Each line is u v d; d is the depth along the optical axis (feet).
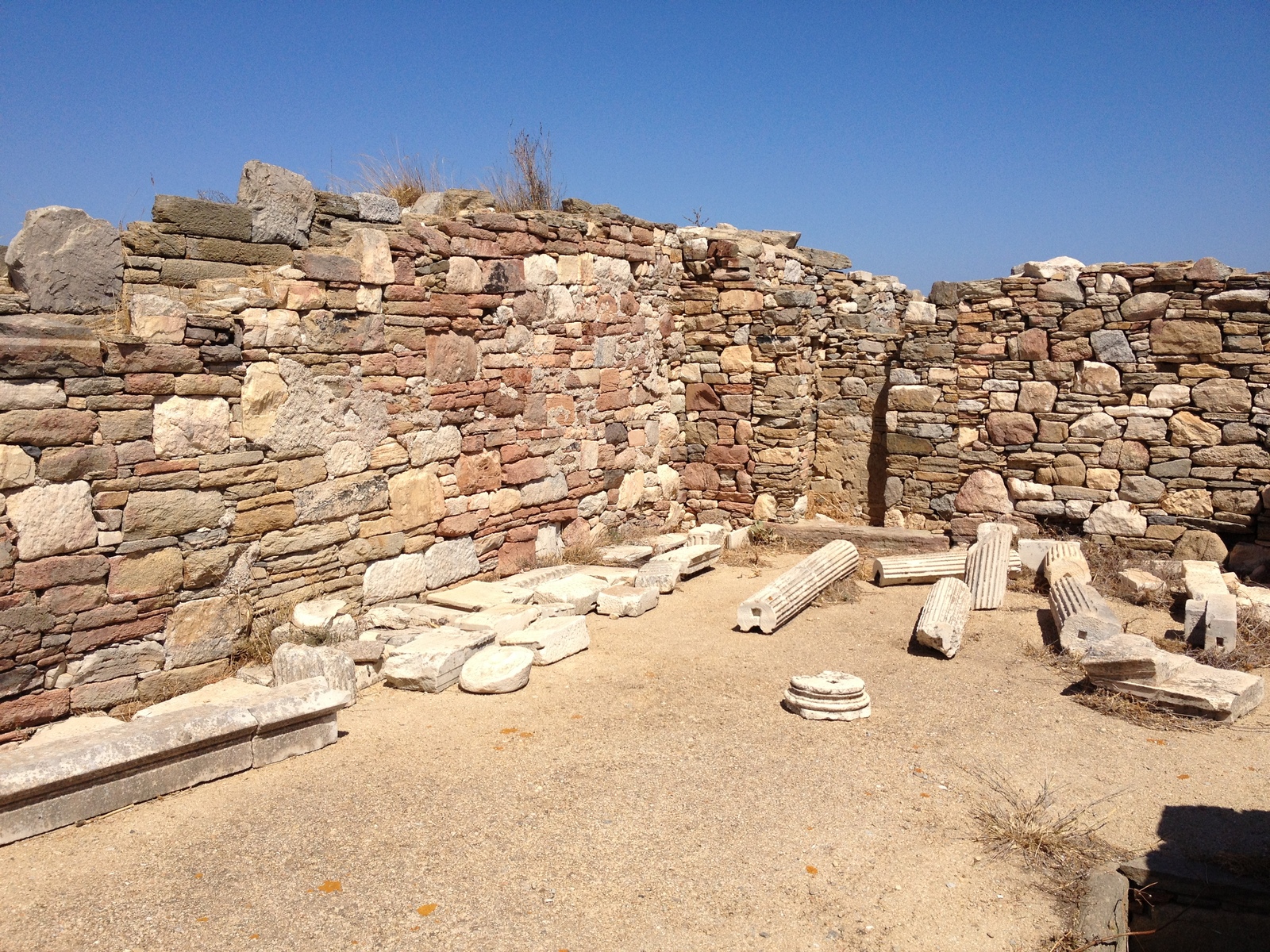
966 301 37.83
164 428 21.42
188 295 22.50
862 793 18.42
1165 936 15.83
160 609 21.61
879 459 42.47
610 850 16.15
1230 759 20.07
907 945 13.94
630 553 34.81
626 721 21.76
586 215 36.24
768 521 40.68
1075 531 37.09
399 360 27.53
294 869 15.30
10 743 18.99
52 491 19.49
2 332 18.85
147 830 16.28
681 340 42.04
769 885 15.29
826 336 42.93
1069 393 36.65
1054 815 17.72
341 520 26.03
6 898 14.11
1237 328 34.12
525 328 32.68
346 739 20.49
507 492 32.35
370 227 26.76
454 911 14.35
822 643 27.84
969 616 30.45
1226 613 26.04
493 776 18.81
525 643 25.43
